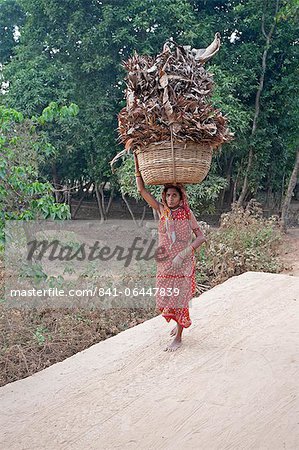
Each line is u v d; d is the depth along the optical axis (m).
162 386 4.32
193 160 4.07
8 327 6.04
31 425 3.88
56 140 15.43
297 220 17.12
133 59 4.25
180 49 4.23
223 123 4.21
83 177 18.25
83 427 3.82
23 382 4.61
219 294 6.62
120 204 20.30
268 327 5.41
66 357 5.62
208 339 5.18
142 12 14.62
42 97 14.73
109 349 5.19
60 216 6.38
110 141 15.88
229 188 18.19
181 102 3.96
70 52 15.66
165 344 5.14
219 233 9.58
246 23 16.11
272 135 16.16
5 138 6.29
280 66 16.47
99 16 15.34
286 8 14.09
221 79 14.11
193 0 16.28
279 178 17.64
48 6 15.21
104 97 15.41
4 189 6.17
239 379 4.34
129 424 3.81
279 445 3.49
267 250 9.80
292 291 6.61
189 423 3.78
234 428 3.69
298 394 4.09
